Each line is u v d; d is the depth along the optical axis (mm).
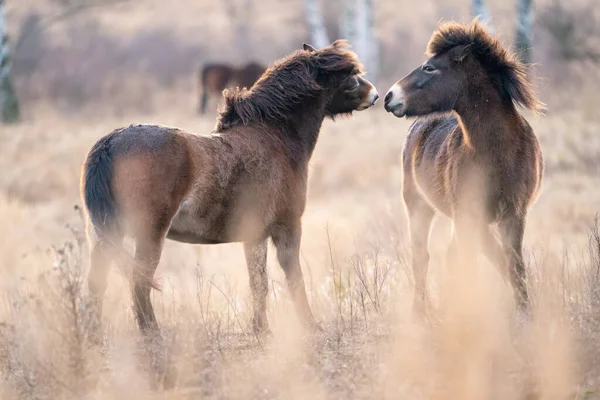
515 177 24891
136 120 89125
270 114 26766
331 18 121938
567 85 88125
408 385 19766
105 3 130500
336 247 44312
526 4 78188
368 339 23375
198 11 134500
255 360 22094
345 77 28422
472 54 25312
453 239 26703
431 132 28703
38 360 20062
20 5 133625
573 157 64875
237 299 29969
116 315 25422
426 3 122312
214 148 24297
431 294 29906
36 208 61469
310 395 19359
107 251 22344
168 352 20875
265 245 26266
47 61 116750
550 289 23234
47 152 74500
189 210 23578
